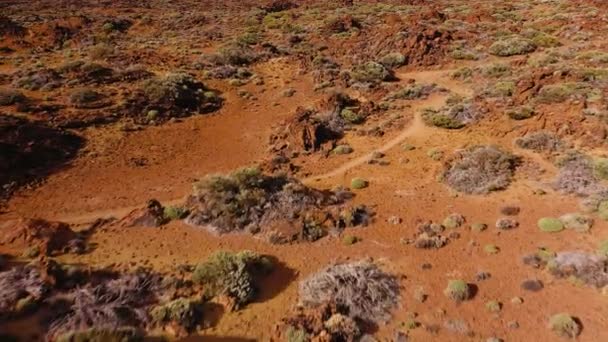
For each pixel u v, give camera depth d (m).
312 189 22.16
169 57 45.47
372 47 50.34
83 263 16.86
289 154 28.12
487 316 14.62
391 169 25.70
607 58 38.69
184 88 36.00
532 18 59.38
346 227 19.64
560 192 21.56
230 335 13.96
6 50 46.53
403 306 15.09
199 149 29.16
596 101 30.42
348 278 15.77
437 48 47.69
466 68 42.44
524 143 26.62
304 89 40.03
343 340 13.63
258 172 22.58
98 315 13.84
